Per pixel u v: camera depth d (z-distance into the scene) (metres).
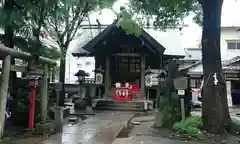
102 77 15.14
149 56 15.98
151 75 14.59
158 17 9.20
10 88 7.88
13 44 7.89
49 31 11.51
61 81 12.71
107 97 14.67
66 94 18.69
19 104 7.82
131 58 16.72
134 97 14.98
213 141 5.87
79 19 12.22
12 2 6.55
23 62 8.45
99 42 14.45
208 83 6.73
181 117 7.73
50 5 6.79
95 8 10.16
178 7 6.45
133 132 7.01
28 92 8.13
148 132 6.97
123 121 9.00
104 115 10.66
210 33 6.87
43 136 6.37
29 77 6.62
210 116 6.58
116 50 15.96
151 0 7.72
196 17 10.05
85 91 14.03
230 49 19.80
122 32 14.73
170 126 7.59
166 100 8.27
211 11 6.87
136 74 16.61
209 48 6.85
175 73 8.62
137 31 8.48
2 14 6.24
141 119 9.53
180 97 7.73
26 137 6.20
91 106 13.87
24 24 7.82
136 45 15.50
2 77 5.38
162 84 9.06
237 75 15.98
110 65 16.47
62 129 7.30
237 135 6.38
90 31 18.78
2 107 5.35
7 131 6.73
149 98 15.63
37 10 6.98
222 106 6.77
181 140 5.96
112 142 5.84
